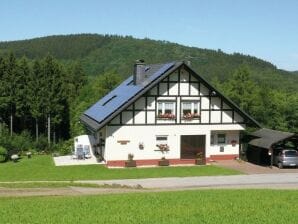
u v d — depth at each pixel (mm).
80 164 41094
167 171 37875
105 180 33750
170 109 41406
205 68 138625
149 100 40750
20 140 56219
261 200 21406
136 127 40469
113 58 158500
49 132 65312
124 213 18078
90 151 47906
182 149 41656
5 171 38125
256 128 47031
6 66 63812
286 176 35656
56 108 64938
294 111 58156
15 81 63812
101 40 170125
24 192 26141
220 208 19125
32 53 162000
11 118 64562
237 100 59344
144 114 40656
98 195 23828
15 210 18766
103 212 18281
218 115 42375
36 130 65688
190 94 41625
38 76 64562
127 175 35938
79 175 35750
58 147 57250
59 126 70500
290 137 39312
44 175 35719
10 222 16562
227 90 60875
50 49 167125
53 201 21172
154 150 40938
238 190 26422
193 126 41781
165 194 23859
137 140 40500
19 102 64062
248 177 35156
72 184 29656
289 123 58406
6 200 22078
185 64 40656
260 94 59812
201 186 31109
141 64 43406
